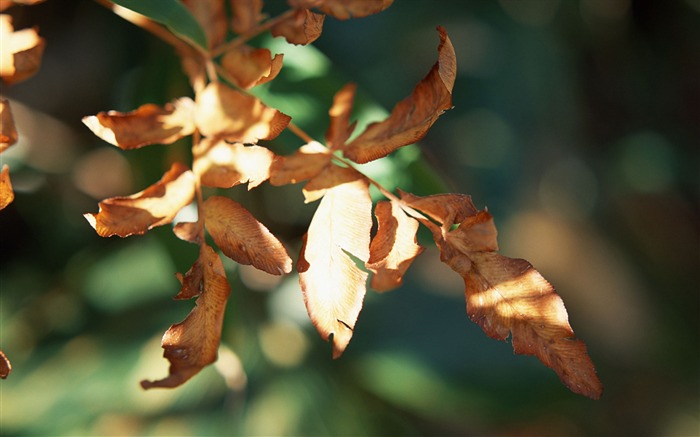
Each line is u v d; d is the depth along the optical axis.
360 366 0.92
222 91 0.42
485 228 0.41
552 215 1.16
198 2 0.45
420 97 0.42
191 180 0.42
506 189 0.98
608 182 1.20
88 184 1.09
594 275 1.22
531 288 0.40
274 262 0.41
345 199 0.42
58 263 1.09
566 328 0.40
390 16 0.93
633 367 1.22
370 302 0.96
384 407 0.97
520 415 0.91
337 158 0.42
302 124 0.53
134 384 0.94
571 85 1.09
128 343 0.99
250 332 0.90
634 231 1.28
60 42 1.03
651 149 1.21
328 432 0.89
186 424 0.91
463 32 0.98
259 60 0.44
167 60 0.62
